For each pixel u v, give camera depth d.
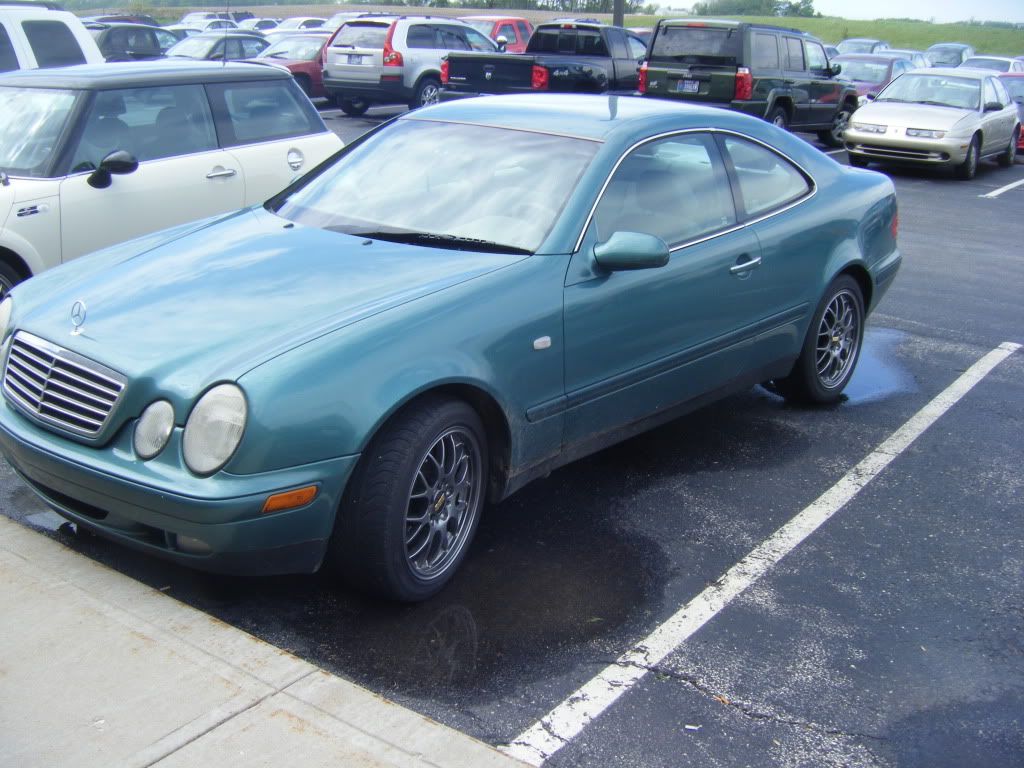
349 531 3.26
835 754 2.88
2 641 3.07
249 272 3.72
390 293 3.50
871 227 5.59
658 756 2.83
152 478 3.08
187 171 6.38
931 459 4.99
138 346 3.28
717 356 4.64
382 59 18.27
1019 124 17.83
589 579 3.74
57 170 5.84
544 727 2.92
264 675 2.98
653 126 4.45
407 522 3.40
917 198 13.52
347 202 4.36
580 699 3.05
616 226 4.11
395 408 3.21
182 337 3.29
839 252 5.31
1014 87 20.42
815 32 66.12
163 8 53.44
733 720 3.00
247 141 6.85
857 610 3.62
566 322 3.82
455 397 3.47
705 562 3.91
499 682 3.11
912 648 3.41
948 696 3.16
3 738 2.67
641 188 4.29
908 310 7.75
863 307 5.72
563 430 3.95
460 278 3.62
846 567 3.92
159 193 6.22
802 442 5.15
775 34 15.59
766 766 2.82
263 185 6.86
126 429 3.20
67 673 2.94
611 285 3.99
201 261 3.86
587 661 3.24
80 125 6.01
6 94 6.35
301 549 3.19
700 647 3.35
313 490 3.10
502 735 2.88
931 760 2.88
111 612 3.26
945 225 11.52
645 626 3.46
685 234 4.42
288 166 7.02
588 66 16.56
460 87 16.97
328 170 4.69
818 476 4.75
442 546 3.56
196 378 3.10
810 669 3.26
